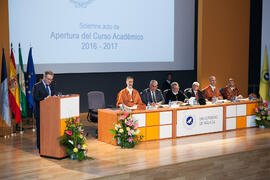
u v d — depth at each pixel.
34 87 6.24
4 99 7.34
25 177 5.03
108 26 9.54
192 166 5.86
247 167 6.45
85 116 9.53
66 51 9.07
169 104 7.35
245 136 7.47
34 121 8.60
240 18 10.89
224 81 10.77
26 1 8.50
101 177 5.06
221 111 7.80
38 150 6.38
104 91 10.20
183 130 7.35
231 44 10.80
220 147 6.62
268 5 9.93
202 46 10.32
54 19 8.87
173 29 10.49
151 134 7.04
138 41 9.98
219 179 6.16
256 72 12.40
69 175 5.11
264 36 10.00
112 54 9.66
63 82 9.60
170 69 10.55
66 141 5.82
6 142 6.90
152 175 5.48
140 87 10.66
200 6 10.30
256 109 8.22
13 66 7.45
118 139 6.67
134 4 9.84
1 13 7.59
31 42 8.62
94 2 9.31
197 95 8.28
